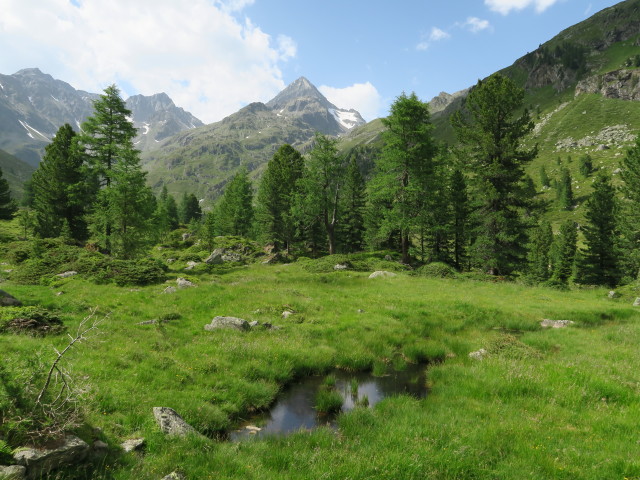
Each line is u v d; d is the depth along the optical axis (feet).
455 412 31.58
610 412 30.81
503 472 21.81
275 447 25.63
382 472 21.49
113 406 27.68
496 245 129.80
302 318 64.54
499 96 124.36
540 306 78.95
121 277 86.89
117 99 146.30
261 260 170.40
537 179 552.00
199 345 45.96
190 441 24.76
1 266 99.55
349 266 131.64
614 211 168.86
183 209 398.83
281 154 213.87
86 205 157.48
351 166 216.13
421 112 133.18
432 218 149.07
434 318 67.46
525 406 32.58
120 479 19.43
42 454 18.34
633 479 20.80
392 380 43.11
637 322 65.98
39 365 24.49
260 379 39.45
